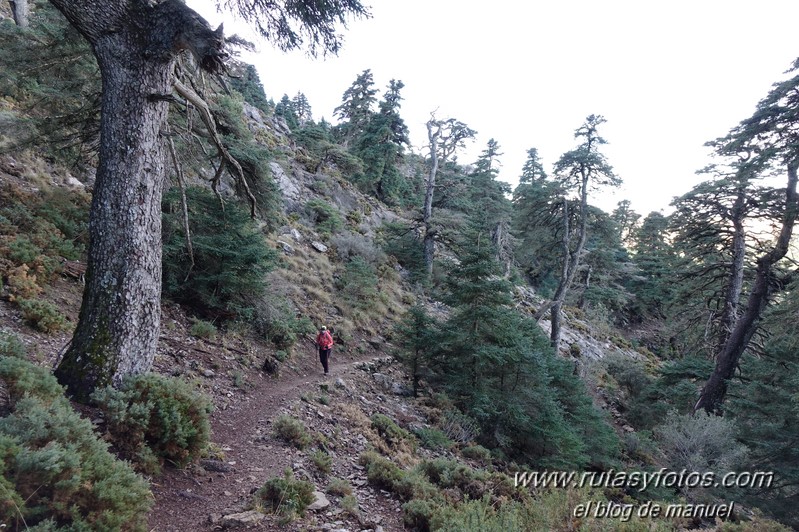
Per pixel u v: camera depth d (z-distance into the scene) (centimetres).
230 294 1222
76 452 353
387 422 998
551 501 605
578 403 1572
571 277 2384
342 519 522
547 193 2428
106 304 545
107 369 529
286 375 1138
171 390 540
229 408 795
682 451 1311
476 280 1404
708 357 2288
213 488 511
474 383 1341
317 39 759
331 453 751
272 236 2034
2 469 294
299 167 3225
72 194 1158
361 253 2538
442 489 707
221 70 585
